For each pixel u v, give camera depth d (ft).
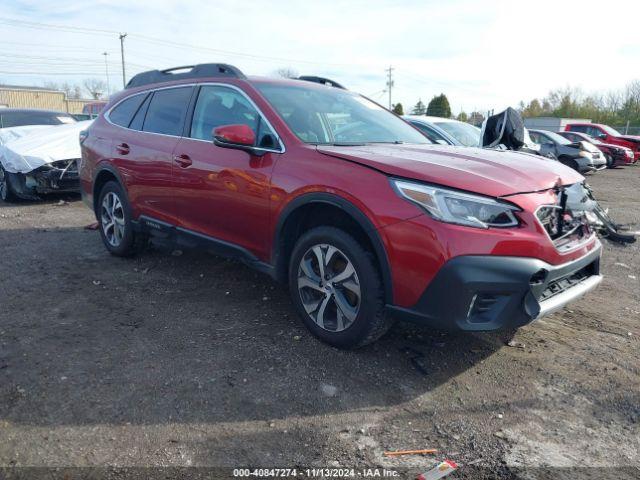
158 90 15.87
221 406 9.01
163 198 14.58
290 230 11.49
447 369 10.44
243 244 12.48
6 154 26.89
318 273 10.96
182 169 13.69
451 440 8.32
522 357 11.05
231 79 13.53
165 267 16.56
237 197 12.18
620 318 13.44
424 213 9.07
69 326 12.08
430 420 8.82
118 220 17.02
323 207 10.82
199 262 16.99
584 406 9.34
